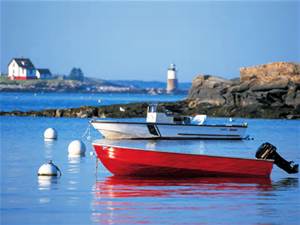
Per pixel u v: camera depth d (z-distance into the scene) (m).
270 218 37.91
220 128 97.88
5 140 89.00
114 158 51.97
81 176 52.56
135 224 36.25
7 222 36.56
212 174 51.88
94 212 38.94
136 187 47.44
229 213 39.03
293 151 77.31
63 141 88.69
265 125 132.25
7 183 48.91
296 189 47.31
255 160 52.03
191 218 37.69
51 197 43.38
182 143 92.31
